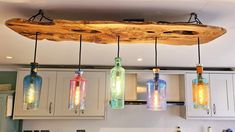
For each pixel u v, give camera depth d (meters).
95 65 3.19
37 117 3.03
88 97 3.11
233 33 1.63
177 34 1.26
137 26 1.14
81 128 3.32
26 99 1.29
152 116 3.38
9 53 2.44
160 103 1.33
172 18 1.34
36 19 1.35
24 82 1.32
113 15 1.31
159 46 2.06
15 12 1.27
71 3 1.15
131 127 3.35
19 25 1.16
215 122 3.38
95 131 3.33
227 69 3.36
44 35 1.34
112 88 1.31
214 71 3.24
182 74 3.21
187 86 3.14
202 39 1.37
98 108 3.10
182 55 2.46
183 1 1.11
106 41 1.45
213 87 3.20
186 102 3.12
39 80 1.35
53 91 3.10
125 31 1.23
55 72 3.14
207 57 2.55
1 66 3.34
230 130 3.29
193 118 3.12
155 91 1.35
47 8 1.22
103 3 1.15
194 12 1.25
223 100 3.17
